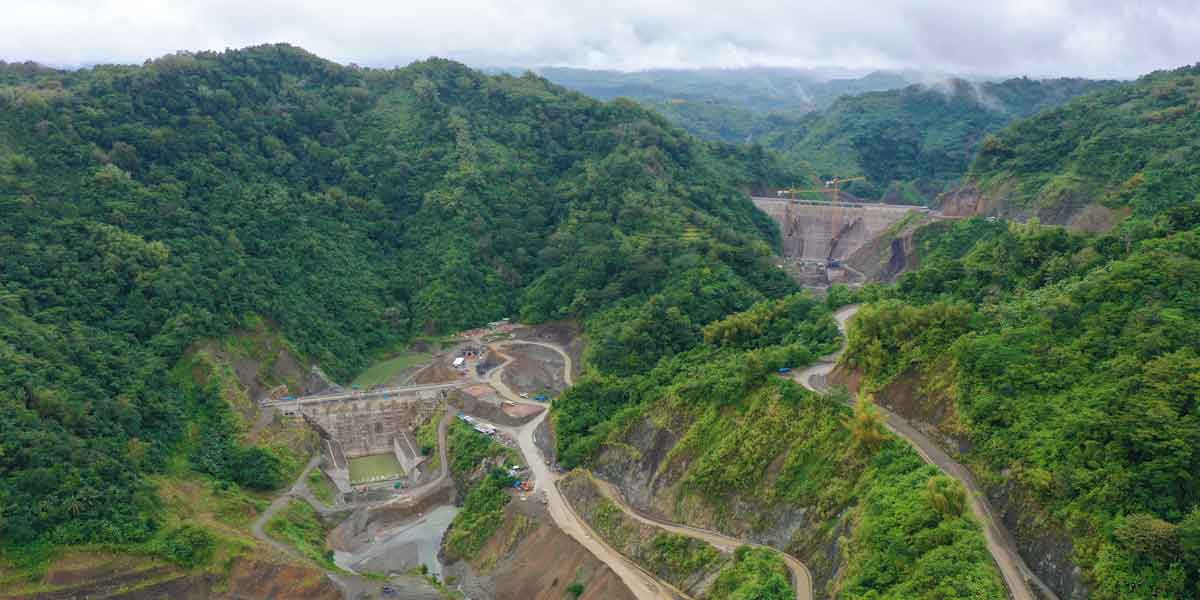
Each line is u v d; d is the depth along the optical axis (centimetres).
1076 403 10144
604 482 15088
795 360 14600
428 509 16362
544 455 16638
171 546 13012
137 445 14462
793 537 11669
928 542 9344
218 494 14838
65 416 13875
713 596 11388
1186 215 13588
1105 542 8481
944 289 15850
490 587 13612
